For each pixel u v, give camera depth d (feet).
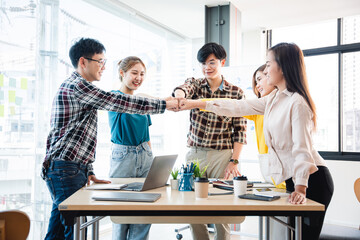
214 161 8.35
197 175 6.28
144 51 15.97
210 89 8.61
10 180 9.39
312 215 4.72
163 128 17.39
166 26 17.24
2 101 9.18
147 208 4.62
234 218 6.30
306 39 17.03
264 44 17.95
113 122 8.01
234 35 14.64
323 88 16.12
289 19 16.20
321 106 16.12
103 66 6.98
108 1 13.25
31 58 9.98
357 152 15.21
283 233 6.44
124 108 6.57
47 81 10.44
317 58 16.39
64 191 6.02
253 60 17.95
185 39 19.34
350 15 15.53
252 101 6.99
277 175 5.98
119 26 14.15
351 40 15.75
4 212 3.38
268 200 5.02
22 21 9.73
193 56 19.63
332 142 15.76
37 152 10.12
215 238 8.64
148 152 8.27
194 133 8.45
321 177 5.64
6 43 9.29
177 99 7.47
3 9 9.22
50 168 6.07
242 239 11.75
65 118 6.17
